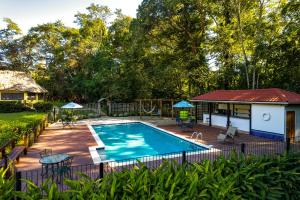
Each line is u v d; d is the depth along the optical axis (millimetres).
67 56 47875
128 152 15227
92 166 10266
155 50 33875
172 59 32688
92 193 4277
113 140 18859
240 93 21062
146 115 32969
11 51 49688
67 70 48438
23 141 12672
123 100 37812
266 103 16938
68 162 10602
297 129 16641
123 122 25859
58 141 16047
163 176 5008
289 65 23875
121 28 43656
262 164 6086
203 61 31891
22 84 37375
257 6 26312
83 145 14812
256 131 18156
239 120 20000
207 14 30094
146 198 4449
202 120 27234
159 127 22906
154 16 29484
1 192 4289
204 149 13555
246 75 27297
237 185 5383
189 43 32812
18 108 31750
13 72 39438
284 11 21859
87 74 45938
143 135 20875
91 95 45906
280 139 16172
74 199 4230
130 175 4934
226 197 4840
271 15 25625
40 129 18797
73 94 49969
